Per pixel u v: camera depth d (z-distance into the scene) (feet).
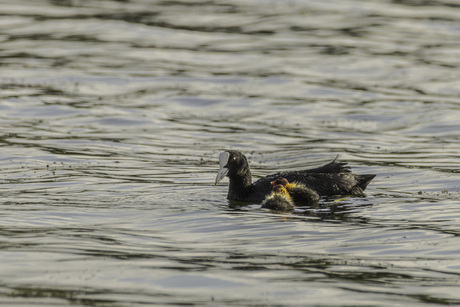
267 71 98.37
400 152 58.29
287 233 32.81
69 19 140.46
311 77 95.04
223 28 135.54
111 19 141.28
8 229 32.99
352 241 31.07
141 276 25.80
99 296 23.54
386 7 159.94
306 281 25.25
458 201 40.04
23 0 160.25
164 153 58.23
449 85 89.61
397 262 27.68
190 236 32.35
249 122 72.02
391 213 37.17
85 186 45.01
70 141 61.62
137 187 45.24
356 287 24.59
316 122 72.08
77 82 89.51
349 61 105.60
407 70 99.40
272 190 40.24
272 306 22.66
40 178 47.37
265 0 168.45
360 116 74.54
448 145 60.95
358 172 50.88
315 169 45.57
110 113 73.87
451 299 23.36
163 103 79.82
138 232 33.04
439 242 30.60
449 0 169.27
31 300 23.11
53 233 32.35
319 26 137.08
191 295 23.72
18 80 89.10
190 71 98.53
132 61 104.94
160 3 163.02
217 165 53.88
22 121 69.21
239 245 30.53
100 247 29.89
